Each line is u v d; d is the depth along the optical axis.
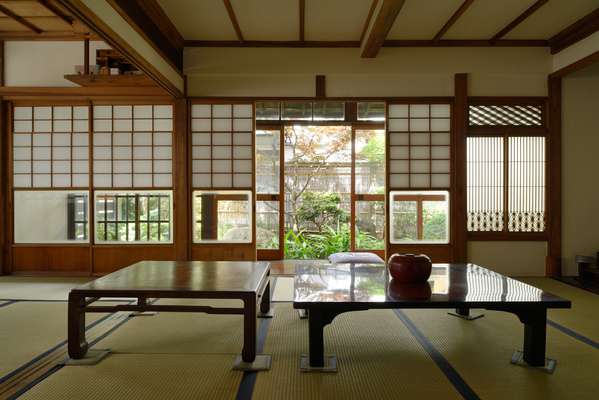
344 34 4.45
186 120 4.74
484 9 3.84
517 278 4.56
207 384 1.93
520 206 4.74
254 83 4.72
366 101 4.73
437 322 2.87
